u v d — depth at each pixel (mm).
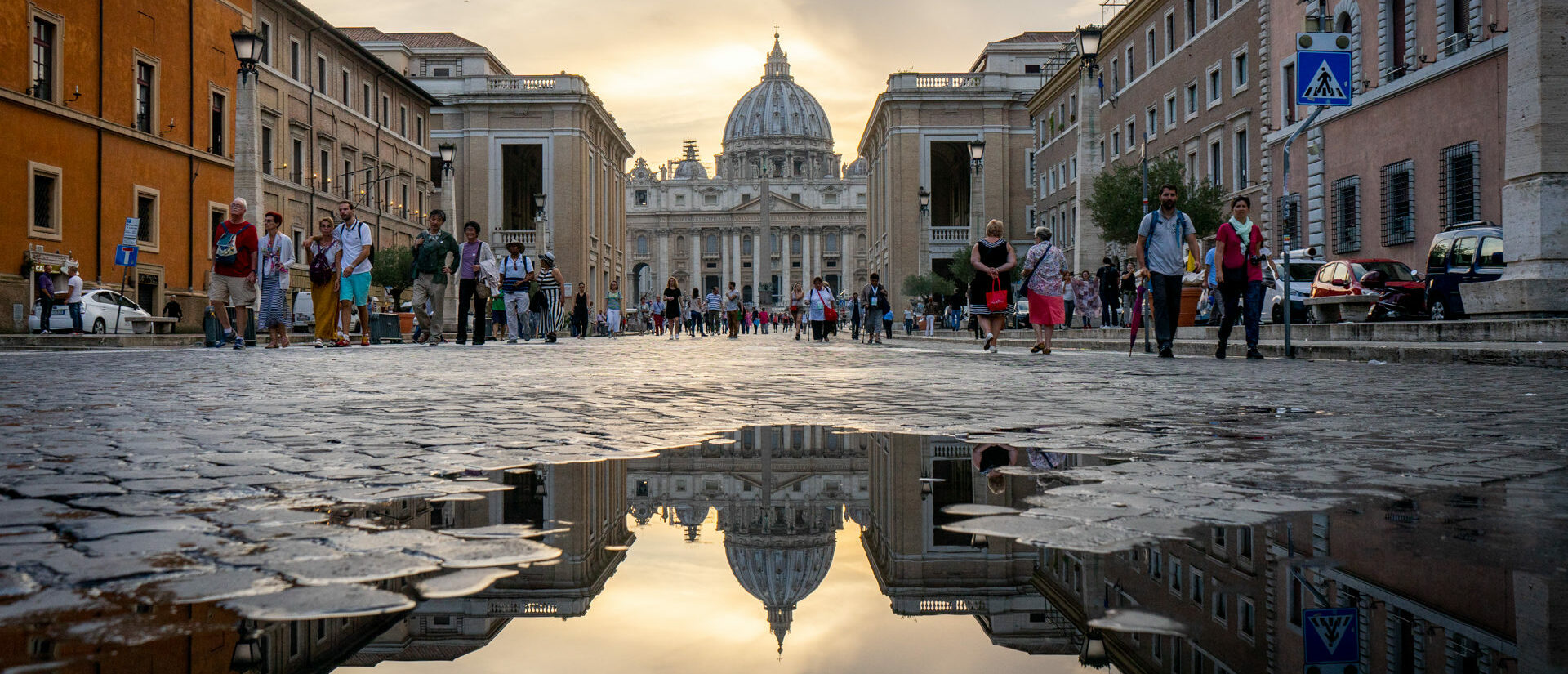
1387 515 2541
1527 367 10078
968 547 2271
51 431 4652
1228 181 36469
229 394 7004
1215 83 37938
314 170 45312
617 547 2285
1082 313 28469
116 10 30703
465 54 71875
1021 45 72250
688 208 160125
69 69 29031
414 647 1510
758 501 2922
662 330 54375
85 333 26250
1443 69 23734
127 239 23234
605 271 83062
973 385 8039
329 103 46562
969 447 4105
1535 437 4270
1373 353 12227
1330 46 11992
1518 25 13977
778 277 159625
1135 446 4078
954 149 82000
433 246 18594
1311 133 29766
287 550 2186
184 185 33781
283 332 17344
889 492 3047
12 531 2375
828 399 6680
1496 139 22250
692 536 2426
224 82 36125
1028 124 71375
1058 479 3242
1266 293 25141
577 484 3197
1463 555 2078
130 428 4805
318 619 1656
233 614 1674
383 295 49438
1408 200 25328
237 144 24359
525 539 2352
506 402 6395
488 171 70062
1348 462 3555
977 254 16328
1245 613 1685
